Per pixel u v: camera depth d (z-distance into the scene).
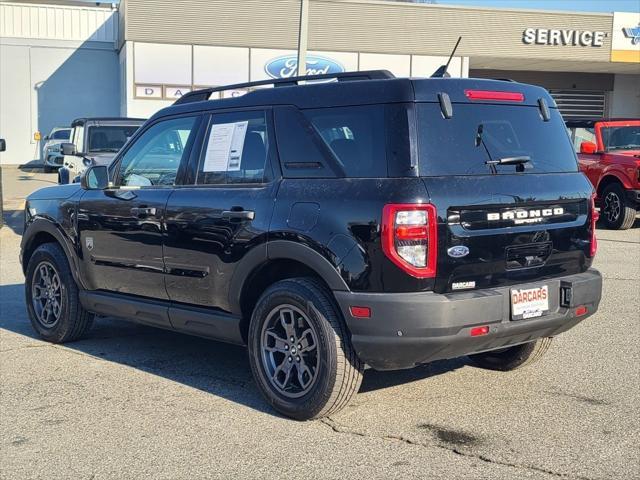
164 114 5.94
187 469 4.11
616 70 33.16
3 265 10.90
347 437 4.52
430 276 4.26
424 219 4.24
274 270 5.04
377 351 4.39
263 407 5.07
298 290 4.68
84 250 6.32
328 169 4.68
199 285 5.34
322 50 27.72
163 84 26.98
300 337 4.78
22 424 4.80
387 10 27.92
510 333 4.55
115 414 4.96
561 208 4.89
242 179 5.18
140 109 26.95
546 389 5.37
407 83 4.50
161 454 4.31
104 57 35.50
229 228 5.07
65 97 35.38
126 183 6.10
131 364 6.11
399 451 4.30
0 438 4.58
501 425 4.69
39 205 6.82
